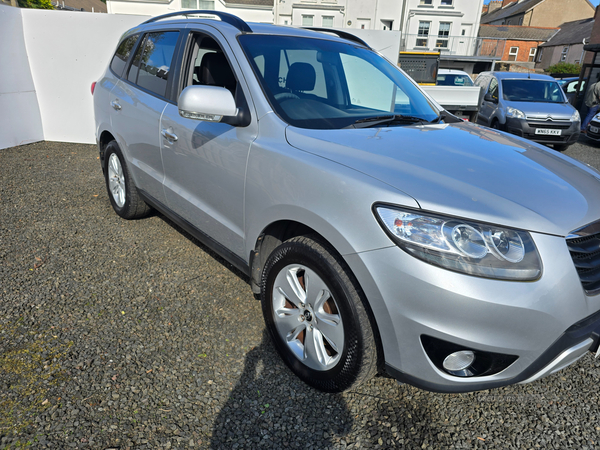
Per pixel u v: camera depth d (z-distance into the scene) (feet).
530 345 5.31
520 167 6.61
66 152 21.83
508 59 150.82
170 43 10.32
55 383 6.79
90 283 9.78
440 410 6.72
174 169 9.68
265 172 7.00
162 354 7.61
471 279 5.11
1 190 15.64
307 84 8.48
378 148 6.73
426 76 25.05
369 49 10.85
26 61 22.38
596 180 6.92
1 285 9.48
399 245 5.33
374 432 6.27
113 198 13.53
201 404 6.59
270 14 86.33
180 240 12.25
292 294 6.91
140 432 6.02
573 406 6.91
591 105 39.11
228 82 8.90
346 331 6.03
